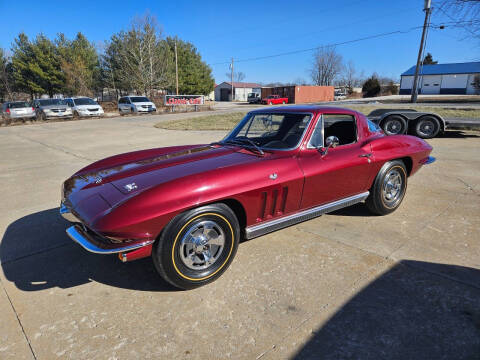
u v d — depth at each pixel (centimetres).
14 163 798
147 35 3772
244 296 264
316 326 228
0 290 280
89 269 312
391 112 1019
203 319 239
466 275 283
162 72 3956
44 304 260
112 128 1552
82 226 277
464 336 215
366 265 303
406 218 409
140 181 284
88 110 2259
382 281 277
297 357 203
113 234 239
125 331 229
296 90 4988
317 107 369
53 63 4381
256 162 304
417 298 254
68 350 213
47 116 2136
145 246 246
